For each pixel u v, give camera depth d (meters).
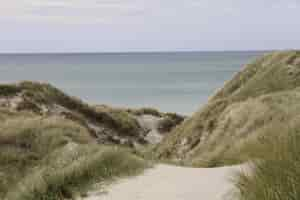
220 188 5.92
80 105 26.55
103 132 24.41
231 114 18.12
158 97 73.88
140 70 164.88
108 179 7.71
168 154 21.38
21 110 21.80
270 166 4.42
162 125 32.81
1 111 19.30
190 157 18.44
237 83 30.78
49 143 13.01
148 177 7.95
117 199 6.17
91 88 92.25
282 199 3.65
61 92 26.78
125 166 8.77
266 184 3.99
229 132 16.80
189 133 21.53
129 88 91.56
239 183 4.83
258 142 9.52
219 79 112.38
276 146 5.29
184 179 7.45
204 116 22.20
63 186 7.11
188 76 125.69
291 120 10.59
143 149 23.88
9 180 9.83
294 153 4.44
